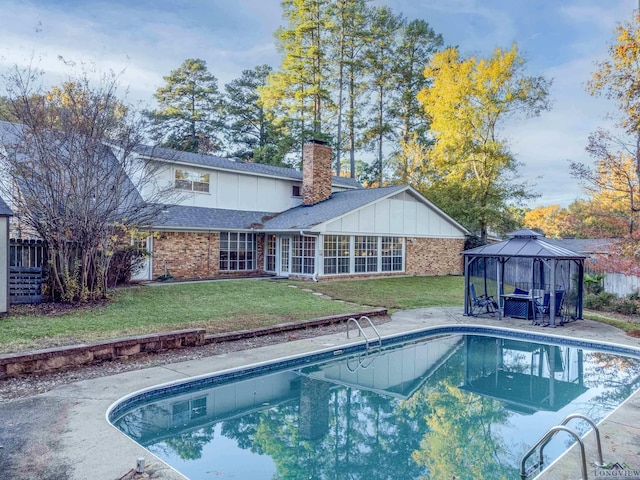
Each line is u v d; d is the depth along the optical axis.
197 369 7.20
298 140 34.09
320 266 18.55
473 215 27.48
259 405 6.69
